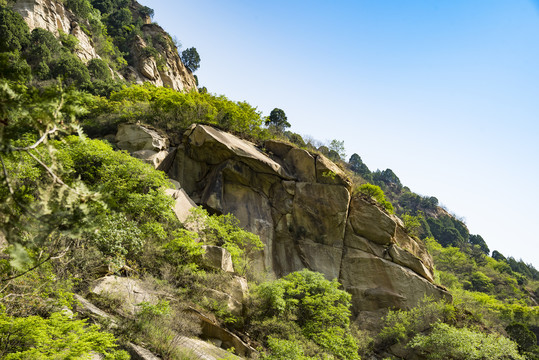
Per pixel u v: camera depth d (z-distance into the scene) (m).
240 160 21.31
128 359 7.40
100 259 10.70
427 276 21.06
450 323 18.72
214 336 11.59
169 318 9.74
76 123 3.52
